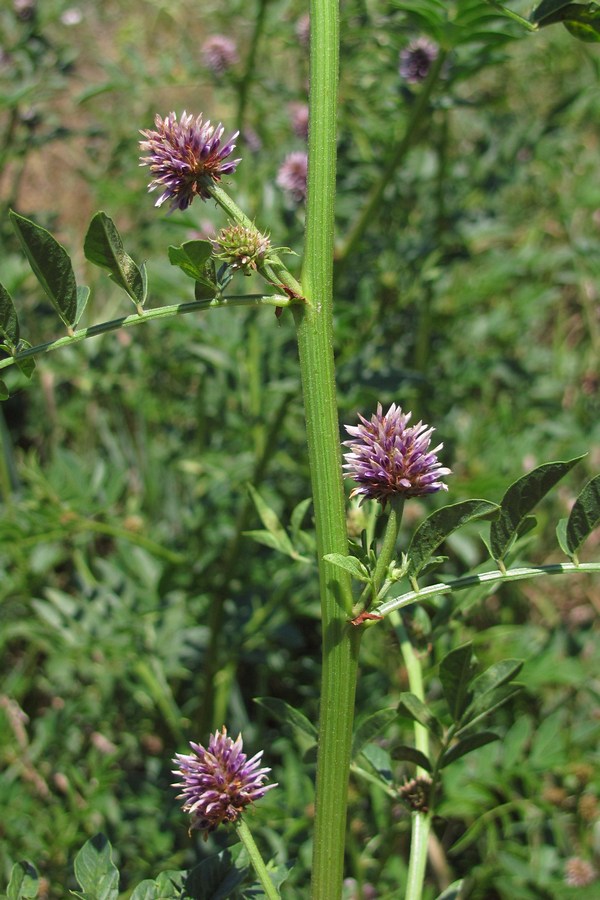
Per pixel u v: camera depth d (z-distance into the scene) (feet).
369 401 11.57
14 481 13.34
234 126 14.82
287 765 10.62
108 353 14.10
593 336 17.31
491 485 12.35
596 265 15.46
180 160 5.70
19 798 10.68
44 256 5.37
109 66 13.82
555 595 15.48
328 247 5.58
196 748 5.71
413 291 13.74
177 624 12.11
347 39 13.44
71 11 19.65
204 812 5.57
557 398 16.02
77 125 20.16
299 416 12.84
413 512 13.92
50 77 14.62
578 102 16.55
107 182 15.51
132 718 12.61
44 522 11.11
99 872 5.92
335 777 5.58
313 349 5.54
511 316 15.69
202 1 19.86
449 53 11.32
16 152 14.78
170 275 12.53
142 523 13.14
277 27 14.44
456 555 13.48
